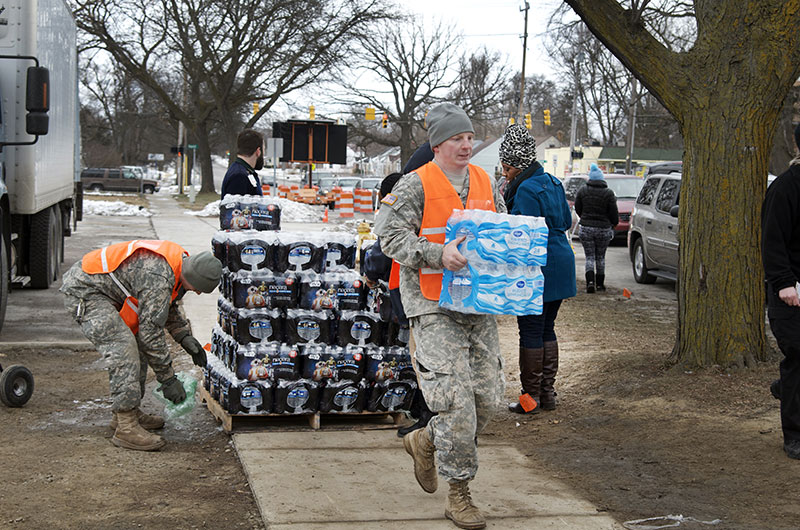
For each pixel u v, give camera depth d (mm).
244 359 5523
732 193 6309
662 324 10133
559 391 6738
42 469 4715
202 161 50781
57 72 12289
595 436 5582
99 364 7711
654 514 4203
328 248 5691
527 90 71562
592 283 13047
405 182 4031
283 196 42312
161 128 84688
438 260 3822
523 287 3891
